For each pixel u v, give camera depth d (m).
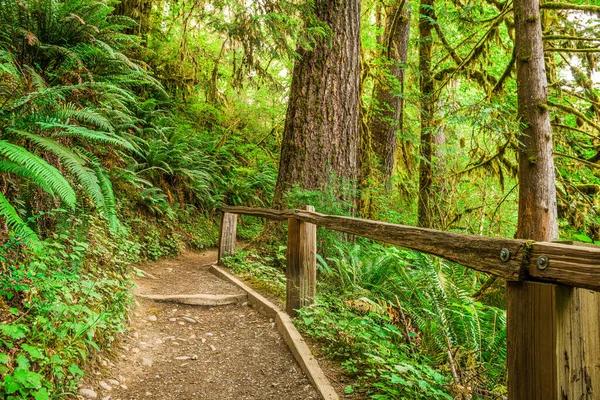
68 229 3.80
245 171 11.38
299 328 3.87
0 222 2.96
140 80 5.77
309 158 6.85
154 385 3.09
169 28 11.68
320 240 6.01
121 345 3.56
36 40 3.79
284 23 5.84
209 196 9.55
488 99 8.05
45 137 3.38
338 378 2.99
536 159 5.71
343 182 6.73
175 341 3.95
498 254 1.64
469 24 8.02
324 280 5.33
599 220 7.29
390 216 9.17
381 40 12.07
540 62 5.77
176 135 9.20
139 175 8.20
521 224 5.82
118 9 10.12
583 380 1.39
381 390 2.72
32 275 2.67
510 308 1.57
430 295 3.72
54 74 4.09
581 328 1.40
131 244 5.72
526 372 1.48
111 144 5.00
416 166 11.98
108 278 4.21
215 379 3.23
